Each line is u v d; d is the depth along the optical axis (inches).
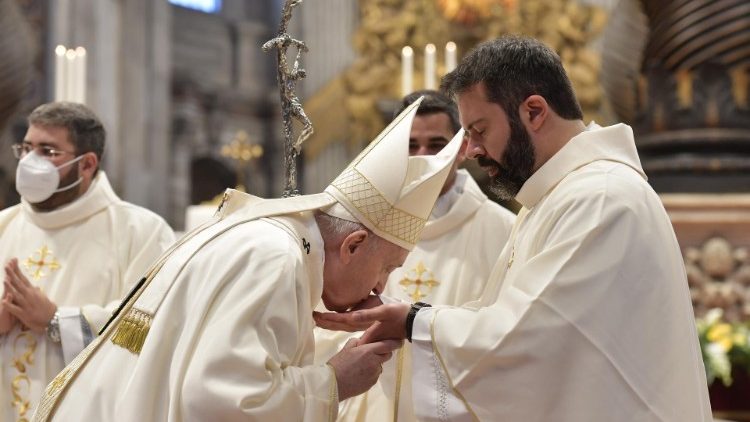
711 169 241.0
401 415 101.1
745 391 178.9
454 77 89.6
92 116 129.8
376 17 478.6
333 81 482.9
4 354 120.3
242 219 82.0
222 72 590.6
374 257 85.7
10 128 389.7
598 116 451.2
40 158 125.2
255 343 73.5
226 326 73.5
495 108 86.9
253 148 541.3
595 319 77.5
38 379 119.0
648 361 77.6
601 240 79.2
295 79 88.7
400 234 86.4
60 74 163.9
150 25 494.9
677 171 244.4
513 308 79.8
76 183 128.1
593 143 86.6
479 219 122.1
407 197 85.8
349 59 483.8
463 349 80.5
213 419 71.4
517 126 86.7
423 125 118.1
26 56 389.7
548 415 78.0
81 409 80.0
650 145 251.3
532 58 86.5
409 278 120.4
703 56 247.3
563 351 77.5
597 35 462.0
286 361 76.9
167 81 505.4
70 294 125.6
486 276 119.1
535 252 84.0
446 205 122.6
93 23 433.7
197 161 570.6
